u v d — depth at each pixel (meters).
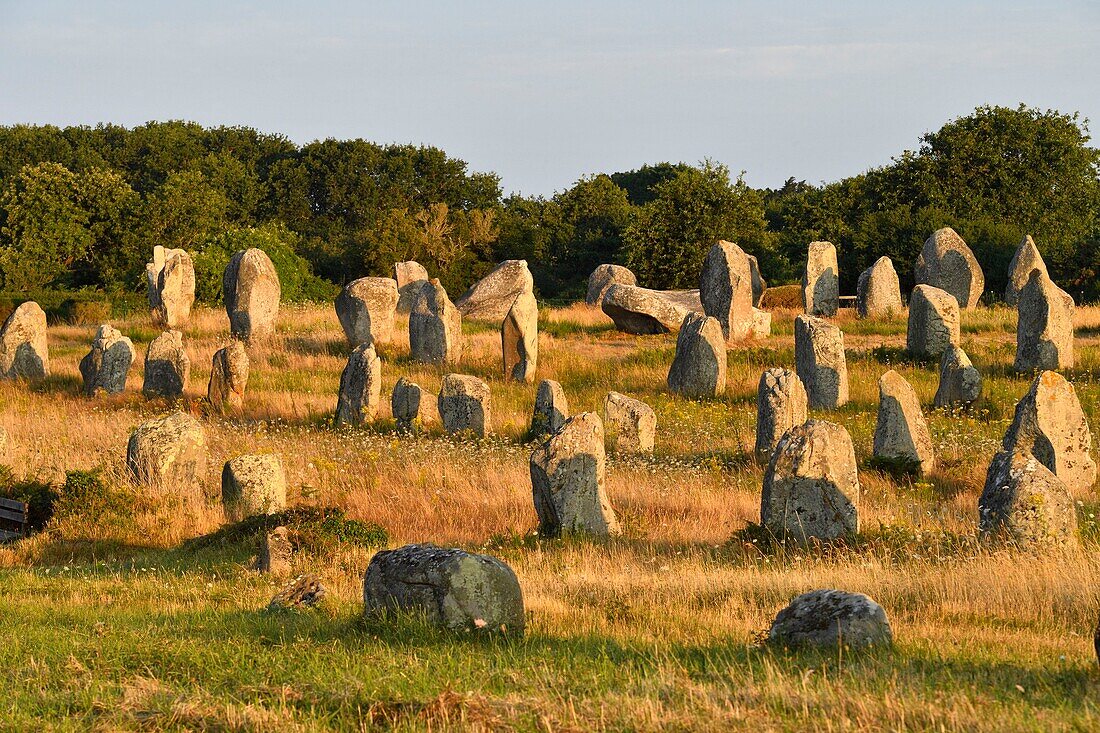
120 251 180.75
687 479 54.12
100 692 22.59
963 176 167.75
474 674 22.22
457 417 70.19
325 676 22.55
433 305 92.81
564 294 173.00
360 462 58.62
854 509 42.09
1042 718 18.59
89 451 63.41
